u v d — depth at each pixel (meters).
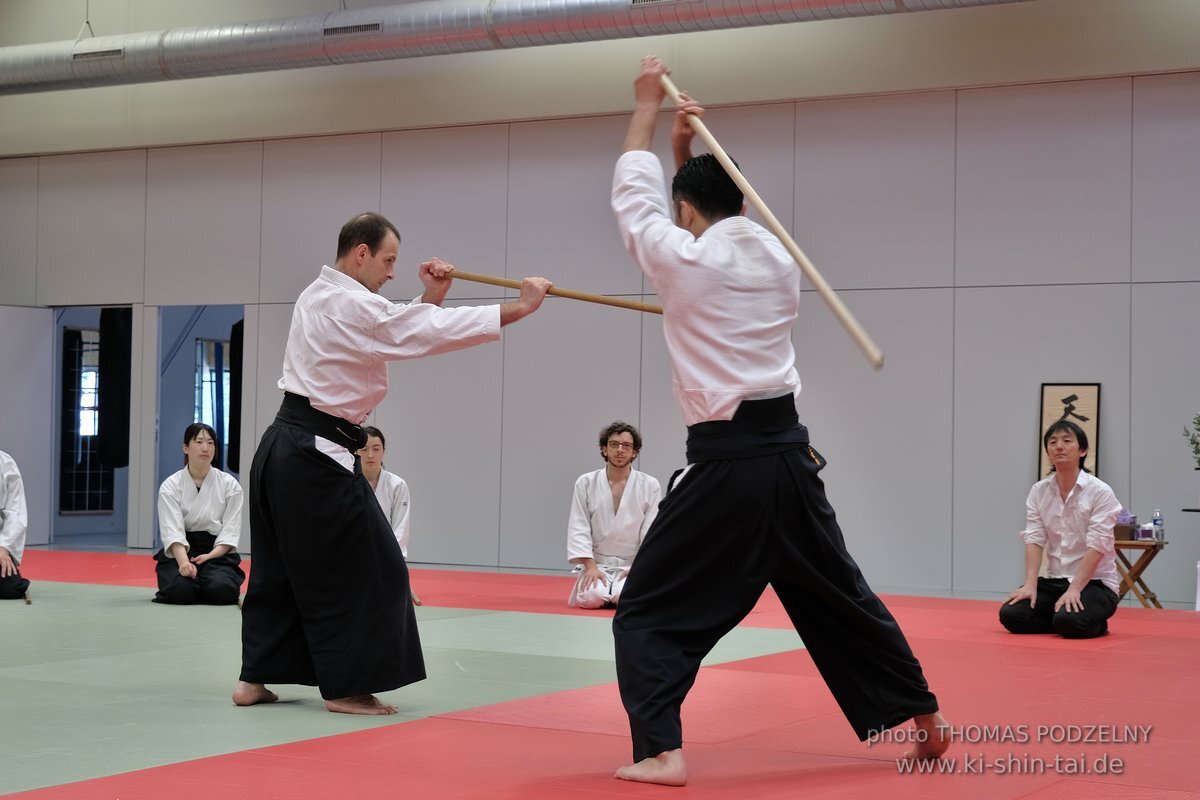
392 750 3.23
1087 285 9.74
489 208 11.64
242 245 12.55
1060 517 6.57
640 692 2.83
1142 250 9.61
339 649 3.85
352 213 12.16
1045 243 9.86
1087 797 2.66
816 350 10.47
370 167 12.09
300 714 3.85
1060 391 9.75
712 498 2.84
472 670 4.93
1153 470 9.52
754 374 2.86
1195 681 4.73
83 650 5.44
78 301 13.23
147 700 4.12
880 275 10.30
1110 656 5.59
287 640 4.01
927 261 10.18
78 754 3.20
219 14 12.38
